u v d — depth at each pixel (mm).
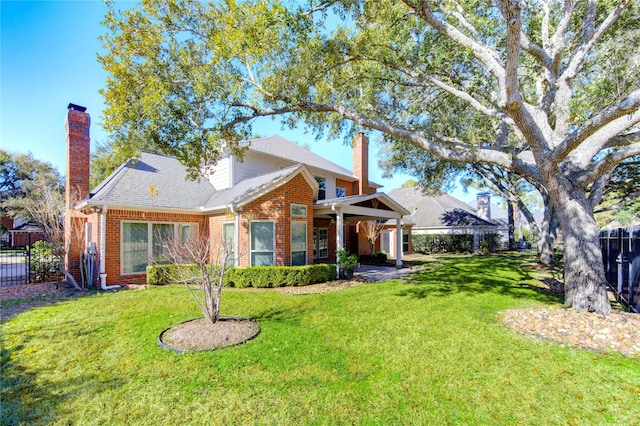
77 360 4559
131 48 7844
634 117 6281
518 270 14484
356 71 9633
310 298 8664
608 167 6246
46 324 6305
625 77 7105
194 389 3742
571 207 6820
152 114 7770
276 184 11750
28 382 3928
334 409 3336
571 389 3721
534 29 9242
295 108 8773
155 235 12094
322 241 17578
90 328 6012
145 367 4305
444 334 5598
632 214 23219
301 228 12812
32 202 11570
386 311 7207
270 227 11852
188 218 13078
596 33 6945
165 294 9250
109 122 8055
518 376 4023
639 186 14641
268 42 7336
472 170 21766
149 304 7961
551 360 4488
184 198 13469
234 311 7262
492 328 5934
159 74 8266
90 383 3895
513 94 5836
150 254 11820
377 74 9586
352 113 8594
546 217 17984
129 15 7758
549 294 9031
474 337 5434
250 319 6574
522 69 9648
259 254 11719
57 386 3830
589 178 6559
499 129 12203
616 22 7684
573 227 6781
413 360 4504
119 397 3588
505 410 3318
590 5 7355
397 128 8523
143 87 8227
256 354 4699
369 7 7078
